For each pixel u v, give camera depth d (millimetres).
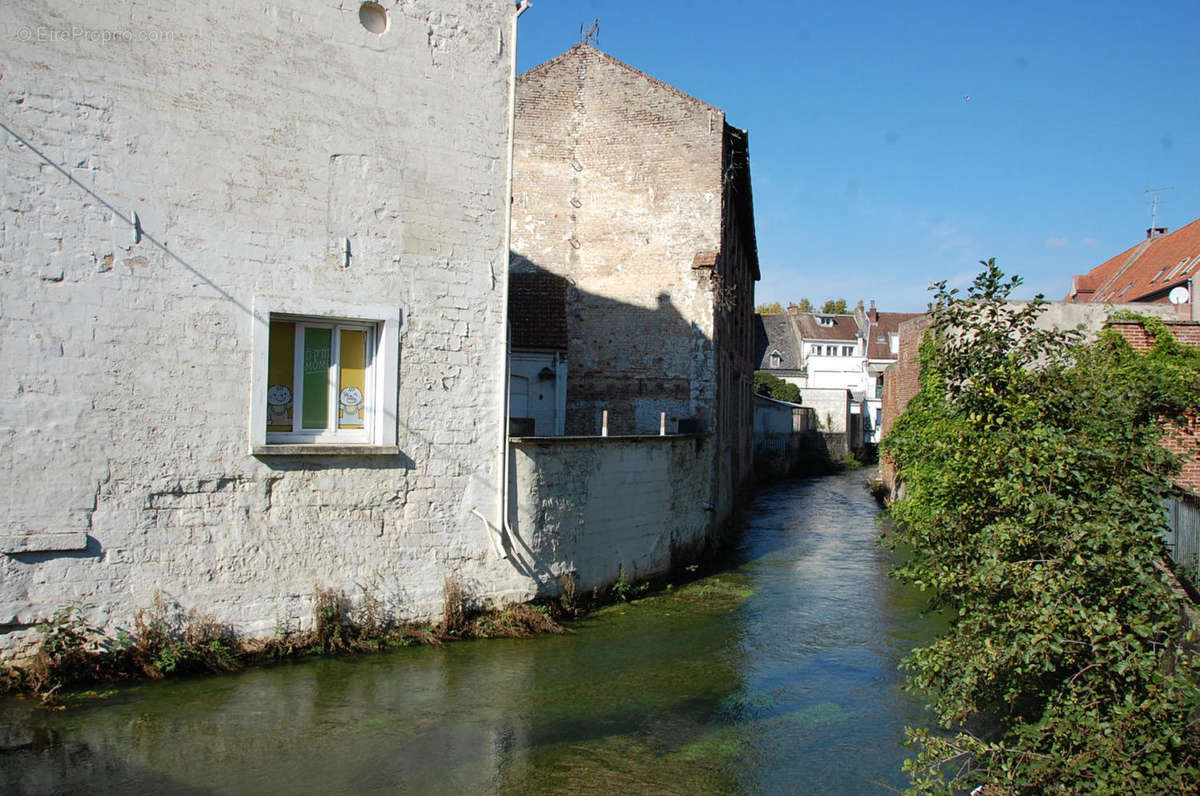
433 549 9867
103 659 7828
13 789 5781
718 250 18906
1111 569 5633
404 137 9641
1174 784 4879
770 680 9430
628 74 19531
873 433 66250
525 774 6625
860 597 13930
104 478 7852
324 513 9102
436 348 9859
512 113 10430
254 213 8664
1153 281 37406
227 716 7312
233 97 8547
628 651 10234
